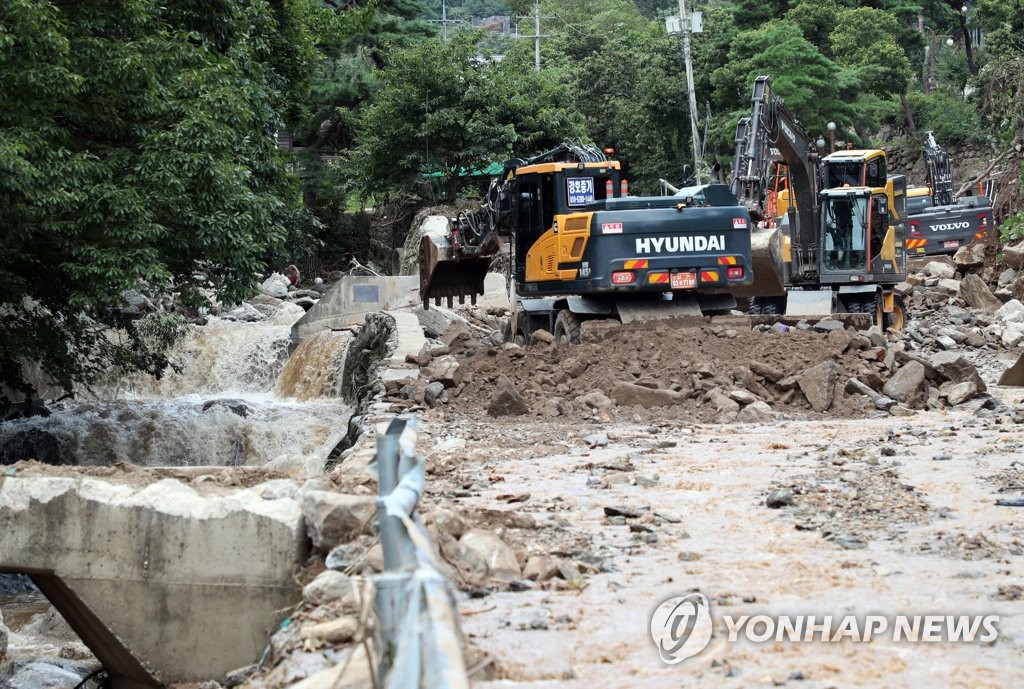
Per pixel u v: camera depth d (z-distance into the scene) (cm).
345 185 5725
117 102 2073
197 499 938
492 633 667
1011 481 1121
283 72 3375
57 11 1933
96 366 3203
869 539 898
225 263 2225
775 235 2648
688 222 2116
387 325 2775
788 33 6781
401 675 337
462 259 2639
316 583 775
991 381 2367
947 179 5088
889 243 2958
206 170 2088
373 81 5781
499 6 16362
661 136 7575
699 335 1938
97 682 1149
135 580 941
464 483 1151
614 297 2197
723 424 1652
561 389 1827
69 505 957
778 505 1021
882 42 7019
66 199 1877
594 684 579
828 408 1742
